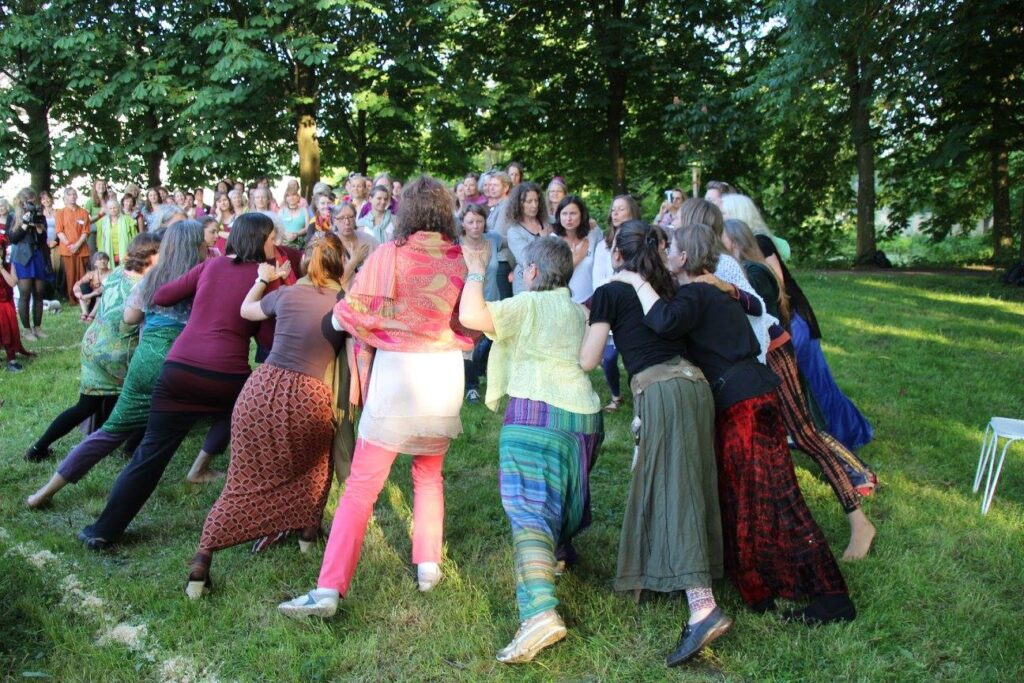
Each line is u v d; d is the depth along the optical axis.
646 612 3.34
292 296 3.65
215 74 14.38
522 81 18.08
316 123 17.86
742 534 3.34
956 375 7.54
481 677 2.97
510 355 3.48
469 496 4.67
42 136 18.00
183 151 15.52
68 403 6.46
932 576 3.64
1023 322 10.42
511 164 8.53
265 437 3.55
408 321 3.32
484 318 3.29
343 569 3.29
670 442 3.19
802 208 23.97
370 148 19.95
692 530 3.12
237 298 3.99
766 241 4.66
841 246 27.88
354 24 16.17
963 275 16.53
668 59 19.56
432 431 3.35
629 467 5.14
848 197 24.27
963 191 23.06
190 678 2.99
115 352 4.91
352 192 7.69
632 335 3.34
